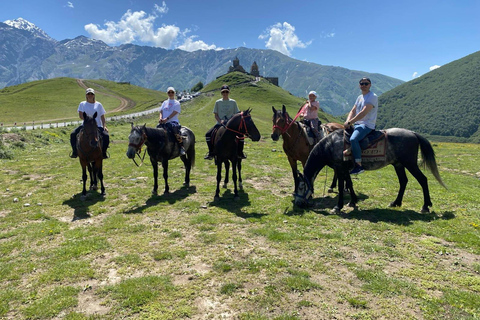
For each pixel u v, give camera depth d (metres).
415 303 4.26
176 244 6.39
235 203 9.32
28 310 4.22
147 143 9.66
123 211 8.64
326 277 5.00
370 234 6.71
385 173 13.62
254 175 13.09
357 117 7.84
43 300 4.44
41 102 96.50
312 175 8.65
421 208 8.34
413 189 10.65
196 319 4.02
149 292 4.55
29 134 24.86
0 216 8.27
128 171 14.01
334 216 8.00
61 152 19.88
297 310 4.16
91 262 5.65
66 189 10.98
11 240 6.69
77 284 4.93
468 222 7.28
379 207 8.70
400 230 6.92
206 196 10.12
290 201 9.45
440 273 5.05
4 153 17.31
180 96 113.38
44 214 8.37
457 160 18.05
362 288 4.64
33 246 6.40
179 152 10.70
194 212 8.47
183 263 5.54
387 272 5.12
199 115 56.00
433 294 4.49
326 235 6.64
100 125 10.64
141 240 6.58
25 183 11.78
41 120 64.12
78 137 9.68
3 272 5.26
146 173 13.61
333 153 8.30
